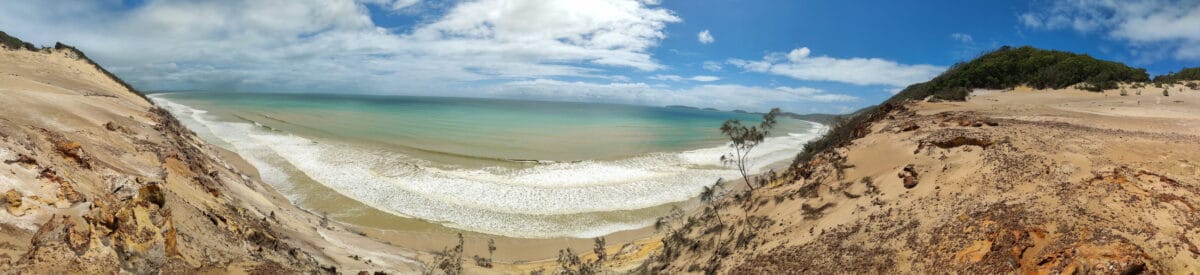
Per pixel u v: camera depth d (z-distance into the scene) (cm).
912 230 1566
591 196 3697
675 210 3250
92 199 1456
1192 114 3044
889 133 2670
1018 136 2091
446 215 3191
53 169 1405
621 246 2786
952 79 5694
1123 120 2716
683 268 2172
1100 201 1336
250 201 2523
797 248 1791
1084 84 4716
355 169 4188
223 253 1408
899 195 1903
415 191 3616
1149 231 1171
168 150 2597
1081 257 1128
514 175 4191
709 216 2698
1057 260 1153
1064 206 1350
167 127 3759
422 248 2673
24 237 1093
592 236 3009
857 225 1777
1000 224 1358
